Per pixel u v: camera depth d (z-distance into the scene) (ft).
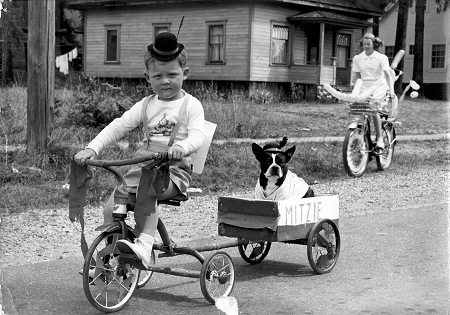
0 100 51.29
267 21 98.84
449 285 17.42
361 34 115.85
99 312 15.60
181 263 20.40
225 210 18.52
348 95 39.09
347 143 38.81
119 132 16.11
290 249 22.71
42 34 35.42
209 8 101.14
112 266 16.11
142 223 14.99
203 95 80.38
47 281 18.03
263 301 16.66
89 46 118.01
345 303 16.49
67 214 26.68
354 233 24.63
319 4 103.86
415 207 29.99
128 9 111.55
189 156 16.01
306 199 18.61
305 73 100.78
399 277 18.69
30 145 35.78
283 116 68.95
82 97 50.29
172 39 15.42
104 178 32.12
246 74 96.89
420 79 96.84
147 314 15.52
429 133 65.05
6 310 15.29
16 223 24.94
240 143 47.65
